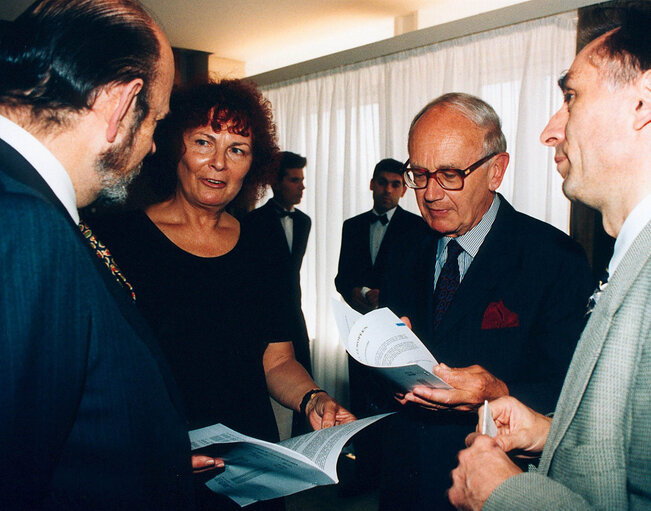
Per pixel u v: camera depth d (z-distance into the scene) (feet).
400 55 11.97
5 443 1.62
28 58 2.03
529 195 9.89
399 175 10.85
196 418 3.82
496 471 2.28
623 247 2.27
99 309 1.98
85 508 1.92
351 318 3.68
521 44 9.96
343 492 9.25
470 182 3.87
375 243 11.11
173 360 3.80
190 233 4.13
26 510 1.69
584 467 2.05
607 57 2.27
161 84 2.43
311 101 14.26
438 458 3.79
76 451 1.93
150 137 2.53
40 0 2.19
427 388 3.12
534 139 9.80
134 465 2.06
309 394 4.21
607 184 2.35
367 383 4.59
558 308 3.75
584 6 8.86
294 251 11.50
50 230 1.80
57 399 1.76
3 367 1.61
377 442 9.21
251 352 4.15
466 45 10.73
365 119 12.86
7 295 1.65
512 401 2.94
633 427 1.90
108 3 2.23
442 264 4.39
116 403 2.00
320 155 13.94
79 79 2.07
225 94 4.01
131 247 3.91
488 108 4.03
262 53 15.60
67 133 2.12
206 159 3.87
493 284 3.89
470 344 3.87
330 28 13.15
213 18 12.27
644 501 1.85
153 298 3.83
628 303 2.02
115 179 2.41
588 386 2.10
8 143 1.98
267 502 3.99
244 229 4.46
